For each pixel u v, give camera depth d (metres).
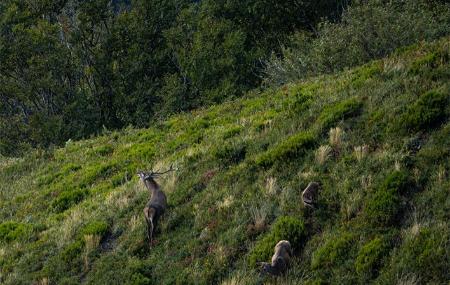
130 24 157.75
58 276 43.50
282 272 34.78
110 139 78.38
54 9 157.62
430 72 47.81
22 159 82.88
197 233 42.12
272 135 50.44
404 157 39.62
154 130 74.12
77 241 46.81
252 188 44.12
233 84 135.88
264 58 148.00
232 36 148.62
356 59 76.81
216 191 45.81
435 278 30.41
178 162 54.03
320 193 40.12
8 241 52.62
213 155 51.91
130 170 60.75
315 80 66.06
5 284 44.19
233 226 41.00
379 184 38.25
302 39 108.88
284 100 60.62
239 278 35.91
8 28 151.00
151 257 41.44
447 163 37.66
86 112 145.12
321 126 47.50
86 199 57.38
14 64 146.88
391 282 31.22
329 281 33.22
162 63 160.88
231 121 63.94
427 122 41.91
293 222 37.97
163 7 161.38
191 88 145.12
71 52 151.88
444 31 76.69
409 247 32.66
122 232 46.50
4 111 150.12
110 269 41.84
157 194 43.75
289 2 151.62
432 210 35.03
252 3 155.75
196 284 37.16
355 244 34.69
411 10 83.88
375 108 46.66
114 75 153.12
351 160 42.19
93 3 152.50
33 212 58.94
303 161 44.72
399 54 57.66
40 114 139.88
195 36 151.25
